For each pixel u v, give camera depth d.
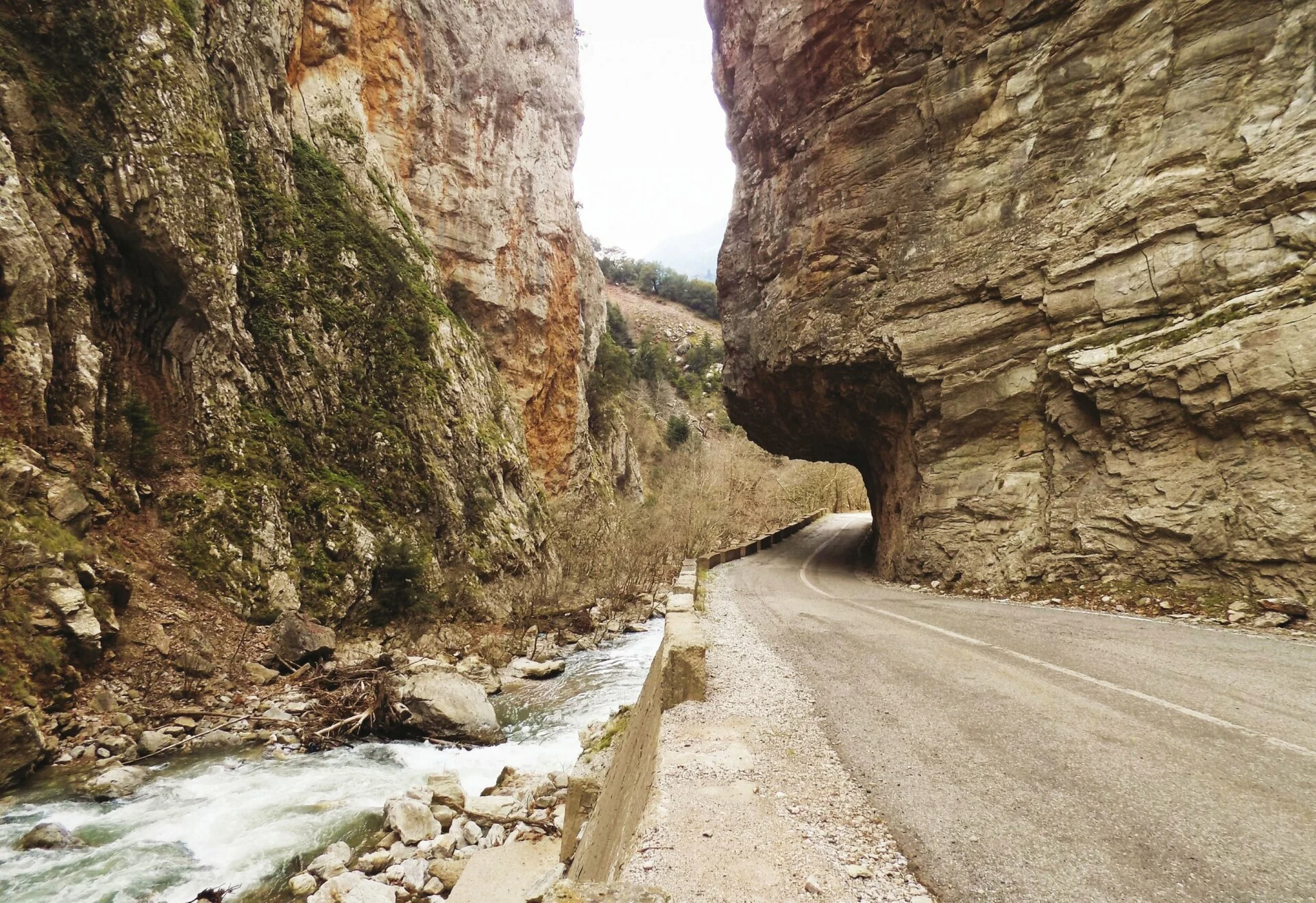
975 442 16.77
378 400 24.78
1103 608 11.92
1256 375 10.77
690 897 3.08
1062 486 14.20
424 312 28.81
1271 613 9.77
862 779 4.49
